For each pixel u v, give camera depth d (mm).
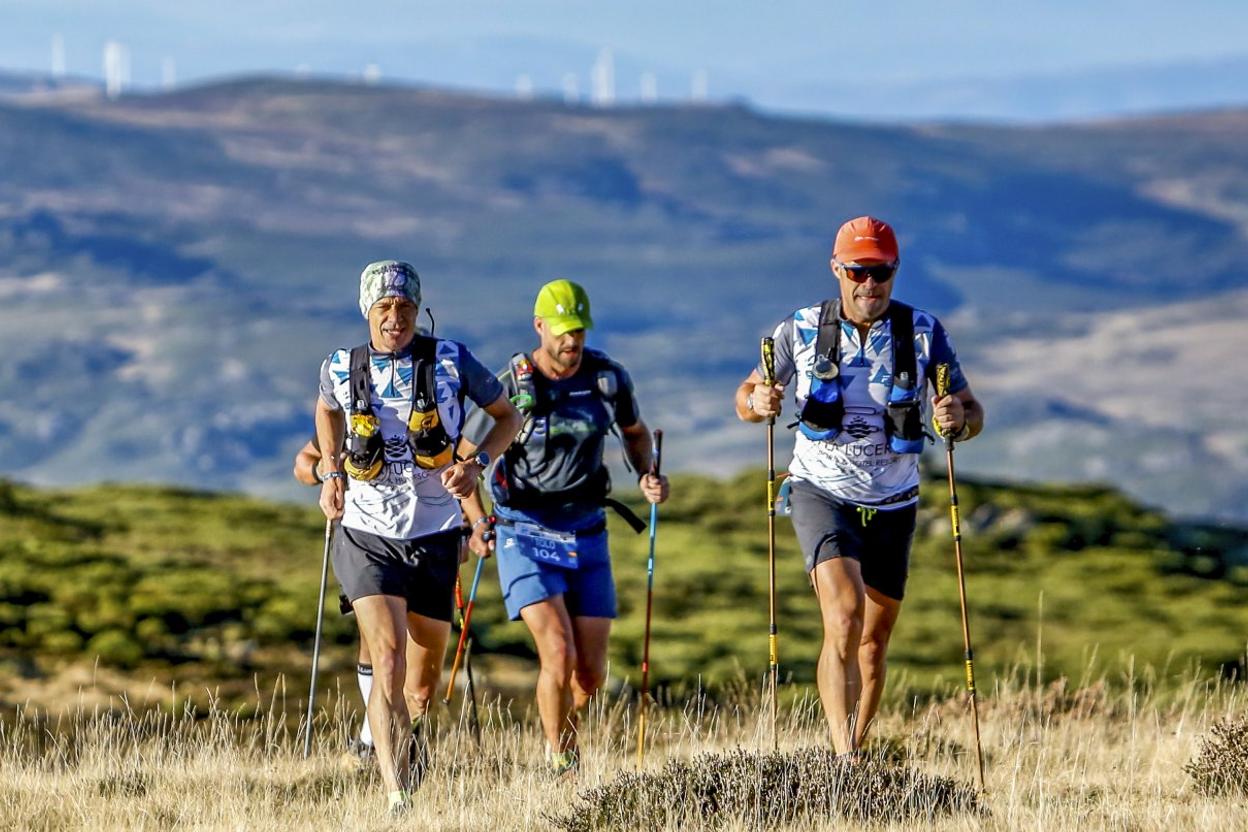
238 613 68312
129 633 63344
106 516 102062
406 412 23812
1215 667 60594
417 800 23766
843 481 25188
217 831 22750
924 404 25219
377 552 24391
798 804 21922
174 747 29875
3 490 109125
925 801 22172
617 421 28203
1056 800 23328
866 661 26219
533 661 61906
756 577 87688
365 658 28172
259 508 111188
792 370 25594
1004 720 33125
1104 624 75562
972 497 103875
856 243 24328
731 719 36594
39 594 70375
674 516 108375
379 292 23469
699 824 21203
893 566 25594
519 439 27453
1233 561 95250
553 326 26906
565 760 27078
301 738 30859
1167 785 25188
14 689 53062
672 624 74250
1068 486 111500
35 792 25547
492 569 83312
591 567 28203
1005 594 83125
